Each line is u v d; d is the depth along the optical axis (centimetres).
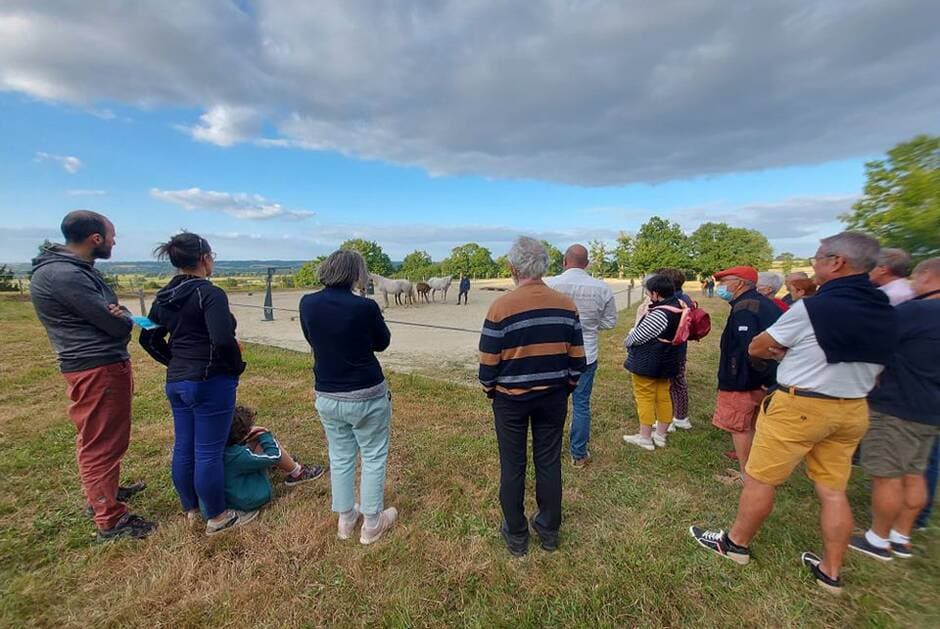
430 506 281
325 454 360
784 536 249
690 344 889
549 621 194
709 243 5903
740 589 212
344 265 222
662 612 199
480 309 1820
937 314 215
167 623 189
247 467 264
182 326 229
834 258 190
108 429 234
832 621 195
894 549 238
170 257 231
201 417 234
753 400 294
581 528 260
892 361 222
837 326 181
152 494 292
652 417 369
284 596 205
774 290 372
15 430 396
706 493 301
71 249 223
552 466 233
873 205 384
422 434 397
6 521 259
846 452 204
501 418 227
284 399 491
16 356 702
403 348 894
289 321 1319
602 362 721
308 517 265
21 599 199
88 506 274
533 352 213
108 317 221
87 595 204
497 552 238
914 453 224
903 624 192
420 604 202
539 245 224
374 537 243
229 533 249
